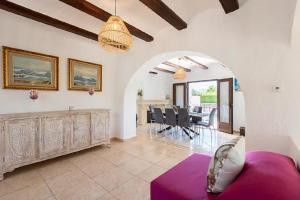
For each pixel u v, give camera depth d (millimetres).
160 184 1465
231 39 2645
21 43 2928
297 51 2131
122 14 2850
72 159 3172
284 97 2227
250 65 2463
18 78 2877
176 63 6805
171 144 4203
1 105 2734
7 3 2268
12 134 2457
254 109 2439
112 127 4602
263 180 1071
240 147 1430
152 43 3746
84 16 2871
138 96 7328
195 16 3047
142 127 6562
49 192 2092
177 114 4883
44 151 2811
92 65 4047
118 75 4578
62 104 3525
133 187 2229
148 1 2240
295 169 1346
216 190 1261
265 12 2320
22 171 2652
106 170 2719
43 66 3195
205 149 3814
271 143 2316
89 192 2104
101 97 4301
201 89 9594
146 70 4371
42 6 2533
